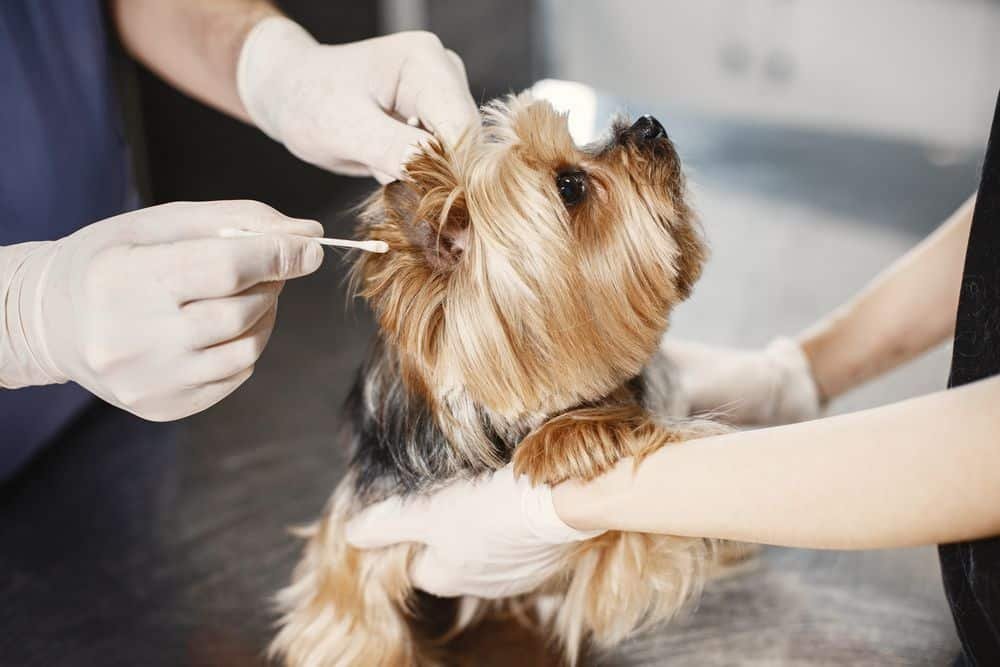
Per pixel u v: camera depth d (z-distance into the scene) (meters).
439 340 1.07
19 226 1.58
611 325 1.10
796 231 2.46
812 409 1.62
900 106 2.71
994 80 2.60
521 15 3.11
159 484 1.78
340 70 1.28
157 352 0.87
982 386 0.76
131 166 1.86
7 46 1.49
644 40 2.91
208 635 1.48
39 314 0.93
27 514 1.73
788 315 2.14
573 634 1.32
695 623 1.46
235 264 0.83
